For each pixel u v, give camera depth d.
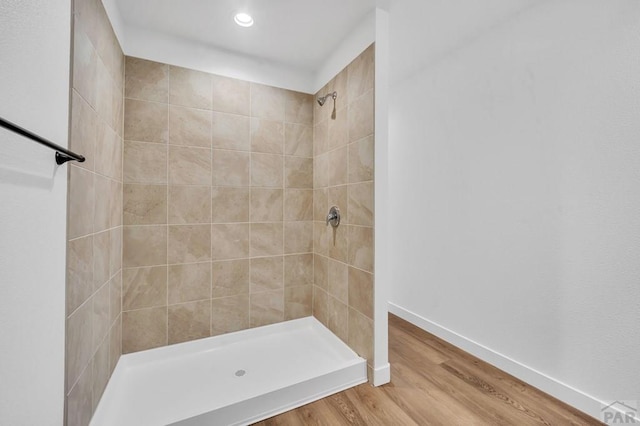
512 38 1.88
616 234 1.42
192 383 1.76
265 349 2.17
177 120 2.04
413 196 2.73
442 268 2.43
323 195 2.38
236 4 1.72
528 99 1.80
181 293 2.07
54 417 0.84
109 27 1.56
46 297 0.78
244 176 2.28
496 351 1.99
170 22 1.88
